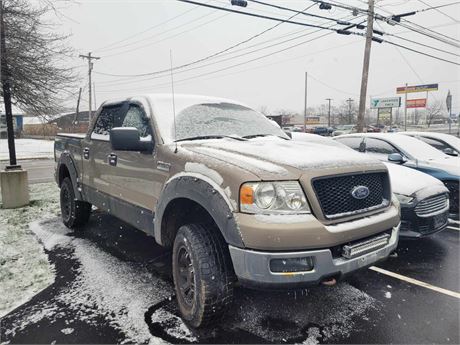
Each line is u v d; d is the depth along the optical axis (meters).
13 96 9.27
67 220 5.64
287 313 3.18
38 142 36.34
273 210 2.50
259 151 3.00
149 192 3.49
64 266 4.15
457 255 4.65
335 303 3.36
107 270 4.04
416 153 6.80
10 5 8.54
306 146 3.33
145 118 3.77
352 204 2.79
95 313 3.14
